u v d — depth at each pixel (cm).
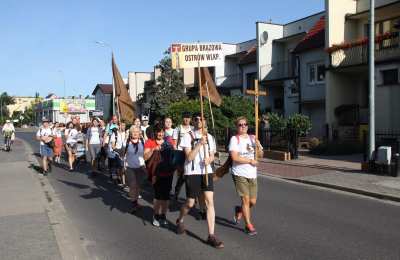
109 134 1278
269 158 1775
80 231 700
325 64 2289
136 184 826
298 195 1006
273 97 3028
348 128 2173
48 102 7825
